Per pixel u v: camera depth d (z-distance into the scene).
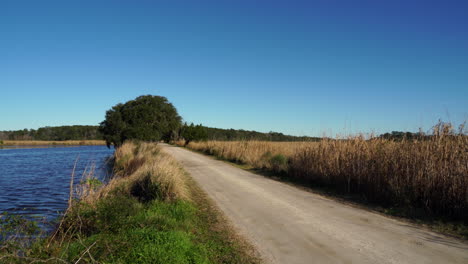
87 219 7.20
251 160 20.92
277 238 6.11
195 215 8.09
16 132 124.56
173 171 11.02
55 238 6.81
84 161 35.09
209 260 5.14
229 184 12.88
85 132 129.50
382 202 9.21
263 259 5.11
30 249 5.59
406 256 5.06
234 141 29.80
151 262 4.67
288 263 4.90
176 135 69.25
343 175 11.46
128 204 7.98
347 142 12.84
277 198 10.02
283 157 17.72
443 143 8.86
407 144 9.89
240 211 8.37
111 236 5.92
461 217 7.18
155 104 53.34
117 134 39.97
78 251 5.15
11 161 35.94
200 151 38.12
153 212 7.68
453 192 7.49
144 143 32.00
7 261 4.75
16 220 5.89
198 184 12.92
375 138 11.77
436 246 5.52
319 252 5.31
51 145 94.25
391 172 9.45
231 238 6.24
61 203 13.09
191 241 6.01
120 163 23.22
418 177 8.48
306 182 13.27
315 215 7.82
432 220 7.27
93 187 8.66
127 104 43.78
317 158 13.54
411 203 8.39
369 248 5.45
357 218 7.53
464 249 5.36
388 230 6.52
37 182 19.44
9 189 16.81
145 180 10.21
